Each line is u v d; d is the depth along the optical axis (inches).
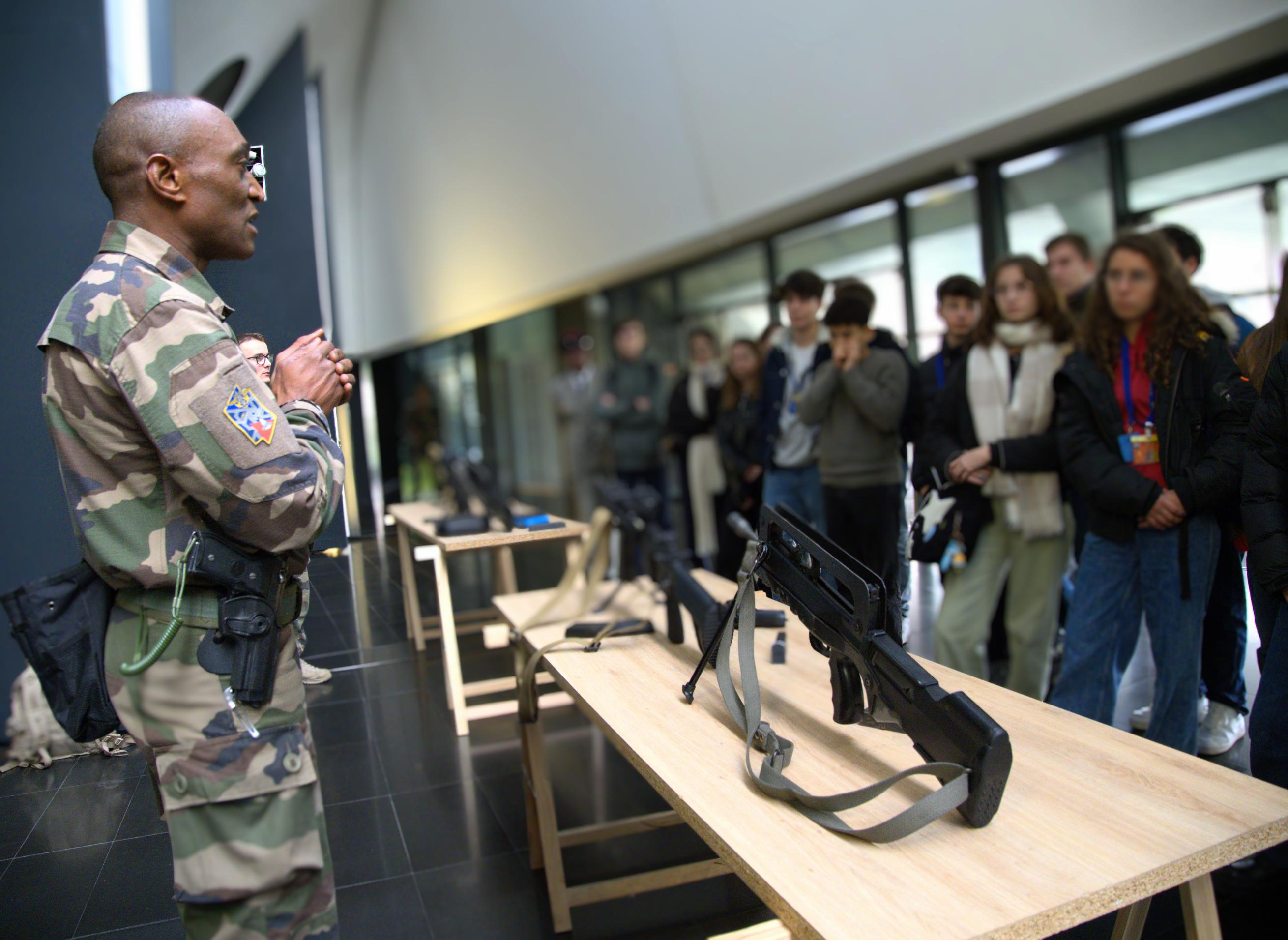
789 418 136.3
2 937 59.7
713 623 62.4
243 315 81.8
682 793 43.4
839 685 48.8
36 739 69.9
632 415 224.7
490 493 106.3
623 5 209.5
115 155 42.5
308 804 43.3
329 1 167.8
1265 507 60.9
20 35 89.5
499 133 217.5
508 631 94.4
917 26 172.9
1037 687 99.3
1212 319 81.3
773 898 35.4
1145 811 40.2
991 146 191.3
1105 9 150.9
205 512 42.3
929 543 99.7
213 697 41.5
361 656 90.7
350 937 70.3
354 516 99.0
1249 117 161.5
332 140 188.1
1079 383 83.3
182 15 100.5
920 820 37.3
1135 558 82.2
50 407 41.2
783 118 203.9
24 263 81.2
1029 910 33.6
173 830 41.3
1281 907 68.1
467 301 227.1
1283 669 63.0
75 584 42.1
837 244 254.5
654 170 234.4
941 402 105.2
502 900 74.9
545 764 74.2
